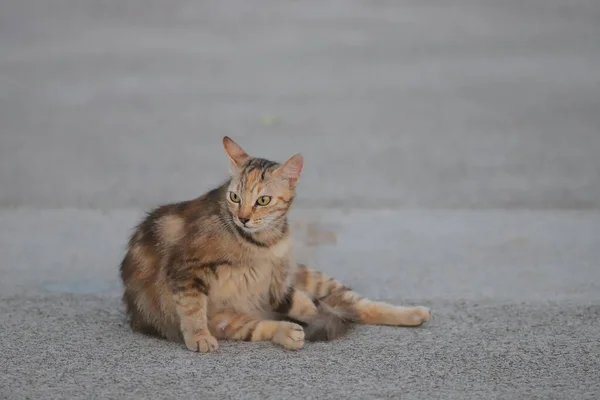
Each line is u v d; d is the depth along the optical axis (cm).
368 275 2034
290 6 6694
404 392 1369
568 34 5459
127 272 1662
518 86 4247
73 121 3725
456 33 5572
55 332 1642
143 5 6775
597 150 3195
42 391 1369
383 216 2517
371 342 1588
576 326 1678
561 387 1393
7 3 6831
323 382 1405
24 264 2120
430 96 4094
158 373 1439
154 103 4019
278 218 1600
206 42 5419
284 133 3481
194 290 1555
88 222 2470
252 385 1392
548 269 2059
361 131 3512
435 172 2961
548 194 2703
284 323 1572
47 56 5062
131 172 2983
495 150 3222
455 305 1814
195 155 3189
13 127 3628
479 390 1378
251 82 4400
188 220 1606
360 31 5684
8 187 2817
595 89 4153
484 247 2236
